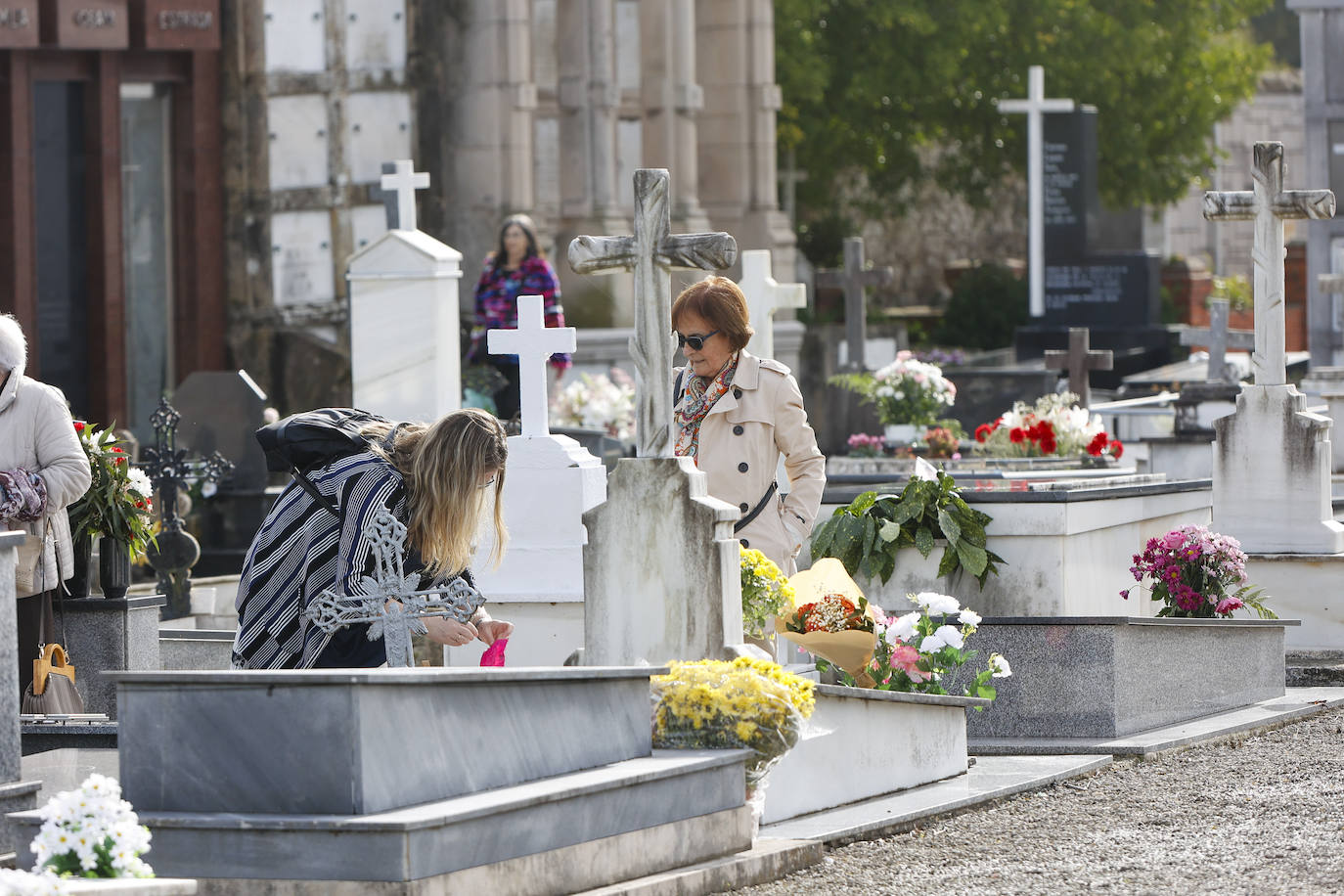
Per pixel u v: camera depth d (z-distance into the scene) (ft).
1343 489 59.67
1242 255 189.37
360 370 45.42
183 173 76.89
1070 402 59.57
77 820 18.76
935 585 38.32
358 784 19.62
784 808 27.58
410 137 82.69
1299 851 26.18
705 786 23.95
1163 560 40.81
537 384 37.19
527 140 84.94
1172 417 76.43
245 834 19.69
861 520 38.50
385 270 45.09
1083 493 38.91
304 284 79.25
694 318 28.50
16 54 70.49
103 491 35.12
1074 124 115.75
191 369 77.15
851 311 89.25
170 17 74.33
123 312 74.38
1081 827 28.35
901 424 66.74
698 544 25.66
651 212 25.71
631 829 22.54
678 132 93.97
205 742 20.16
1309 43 78.13
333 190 79.77
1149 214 176.35
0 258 71.10
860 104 128.26
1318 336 78.07
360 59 80.89
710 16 98.68
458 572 24.04
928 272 154.71
